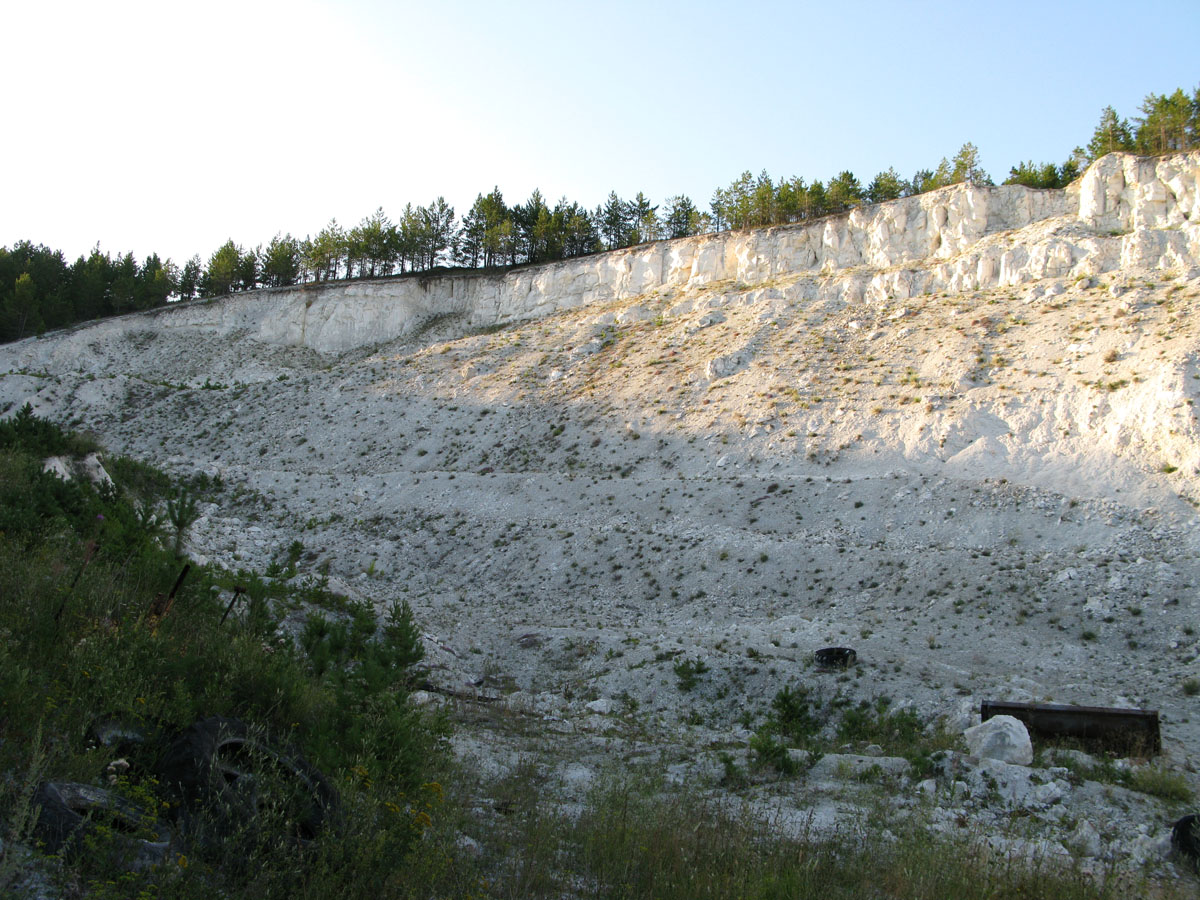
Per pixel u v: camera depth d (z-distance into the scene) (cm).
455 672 2119
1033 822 1207
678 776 1366
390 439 6031
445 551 3972
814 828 1096
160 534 1936
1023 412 4353
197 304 9369
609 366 6369
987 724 1537
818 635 2603
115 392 7312
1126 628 2616
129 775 792
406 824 790
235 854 700
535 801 1079
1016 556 3189
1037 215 6375
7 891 578
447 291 9312
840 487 3947
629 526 3931
